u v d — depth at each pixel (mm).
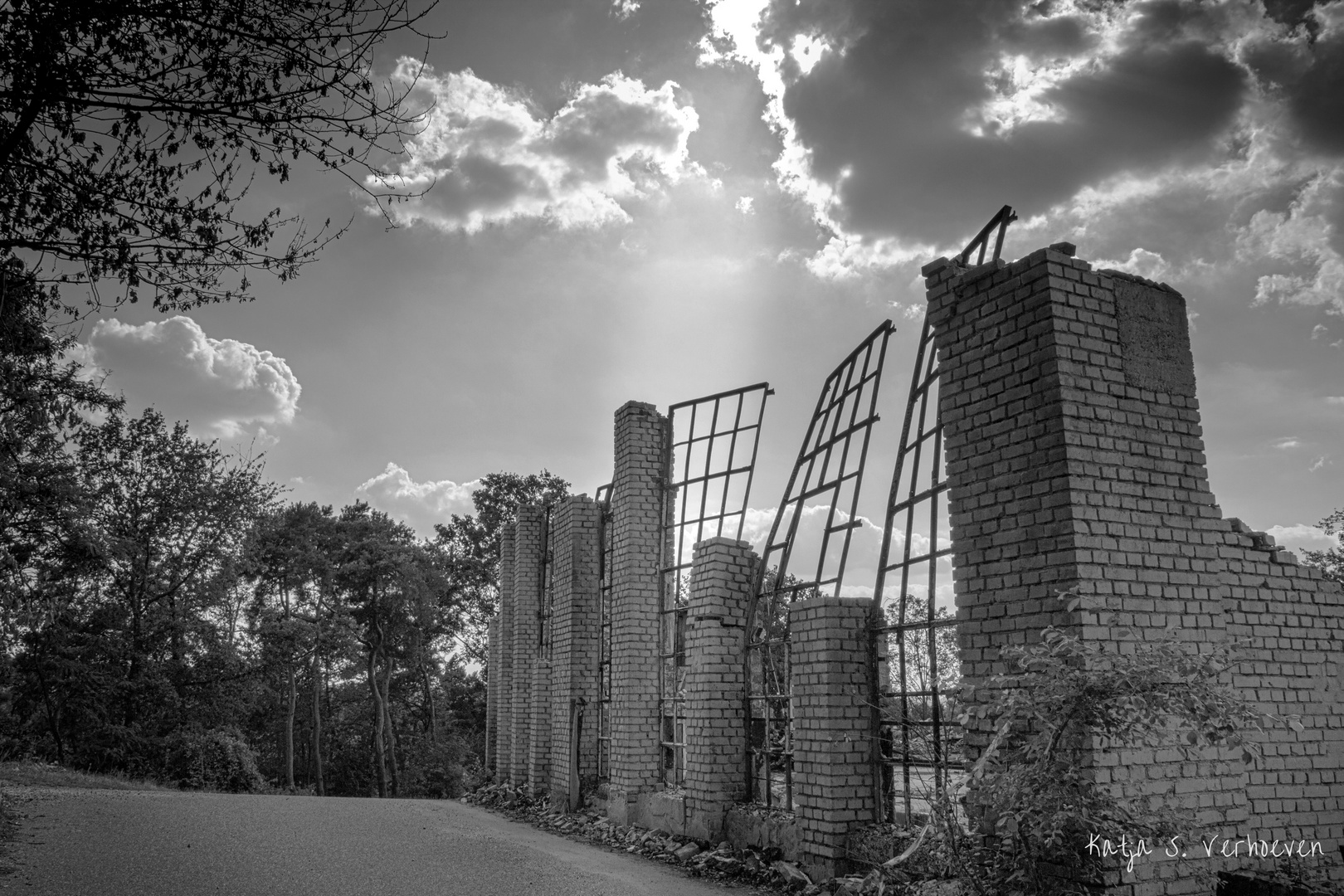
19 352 11891
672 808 11039
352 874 9023
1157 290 6934
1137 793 5891
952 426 7109
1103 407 6402
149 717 29297
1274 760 6801
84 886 7992
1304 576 7371
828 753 8383
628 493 12891
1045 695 5461
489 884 8773
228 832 11242
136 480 31016
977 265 7340
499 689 19031
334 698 43969
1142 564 6285
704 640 10719
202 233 6055
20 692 27391
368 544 39844
